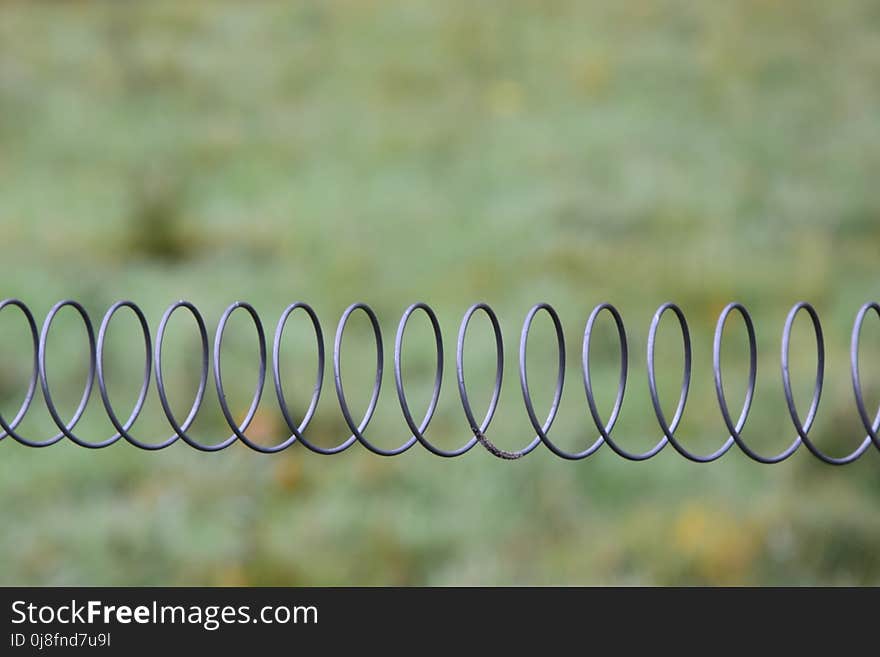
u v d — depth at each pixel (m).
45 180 34.53
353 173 35.22
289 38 47.88
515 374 22.06
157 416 20.59
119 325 23.84
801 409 20.23
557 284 26.09
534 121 38.97
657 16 48.53
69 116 39.19
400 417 20.86
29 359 22.16
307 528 17.97
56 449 19.64
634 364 22.61
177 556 17.33
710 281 25.91
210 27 49.19
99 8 50.34
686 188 32.94
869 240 30.23
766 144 37.03
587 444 19.86
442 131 38.06
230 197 33.94
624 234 29.98
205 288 26.28
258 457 19.41
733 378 21.83
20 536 17.66
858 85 42.16
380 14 49.59
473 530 18.08
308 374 22.08
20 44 45.62
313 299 25.84
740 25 47.34
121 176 34.38
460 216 31.20
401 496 18.91
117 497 18.83
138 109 40.50
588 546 17.47
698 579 16.70
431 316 8.95
